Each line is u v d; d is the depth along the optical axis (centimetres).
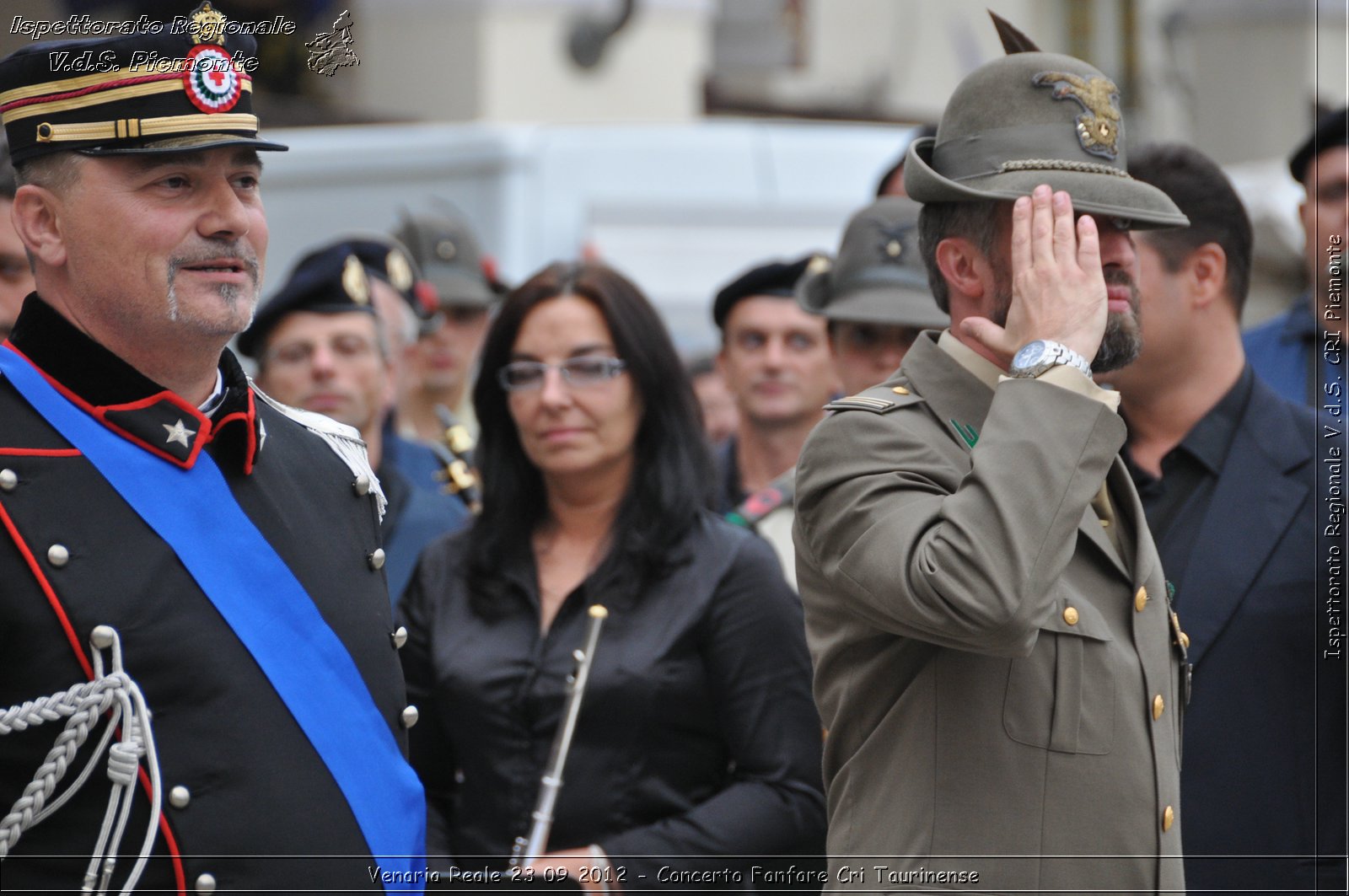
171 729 888
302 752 924
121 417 925
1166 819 986
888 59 4519
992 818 947
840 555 978
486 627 1339
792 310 1817
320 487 1031
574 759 1273
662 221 2933
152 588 898
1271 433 1284
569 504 1391
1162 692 1005
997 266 1029
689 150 2966
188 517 926
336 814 927
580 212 2912
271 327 1653
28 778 869
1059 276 977
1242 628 1223
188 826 879
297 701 928
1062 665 962
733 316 1847
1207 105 3656
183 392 968
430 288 2097
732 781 1313
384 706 998
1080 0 4197
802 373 1814
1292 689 1219
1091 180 1016
